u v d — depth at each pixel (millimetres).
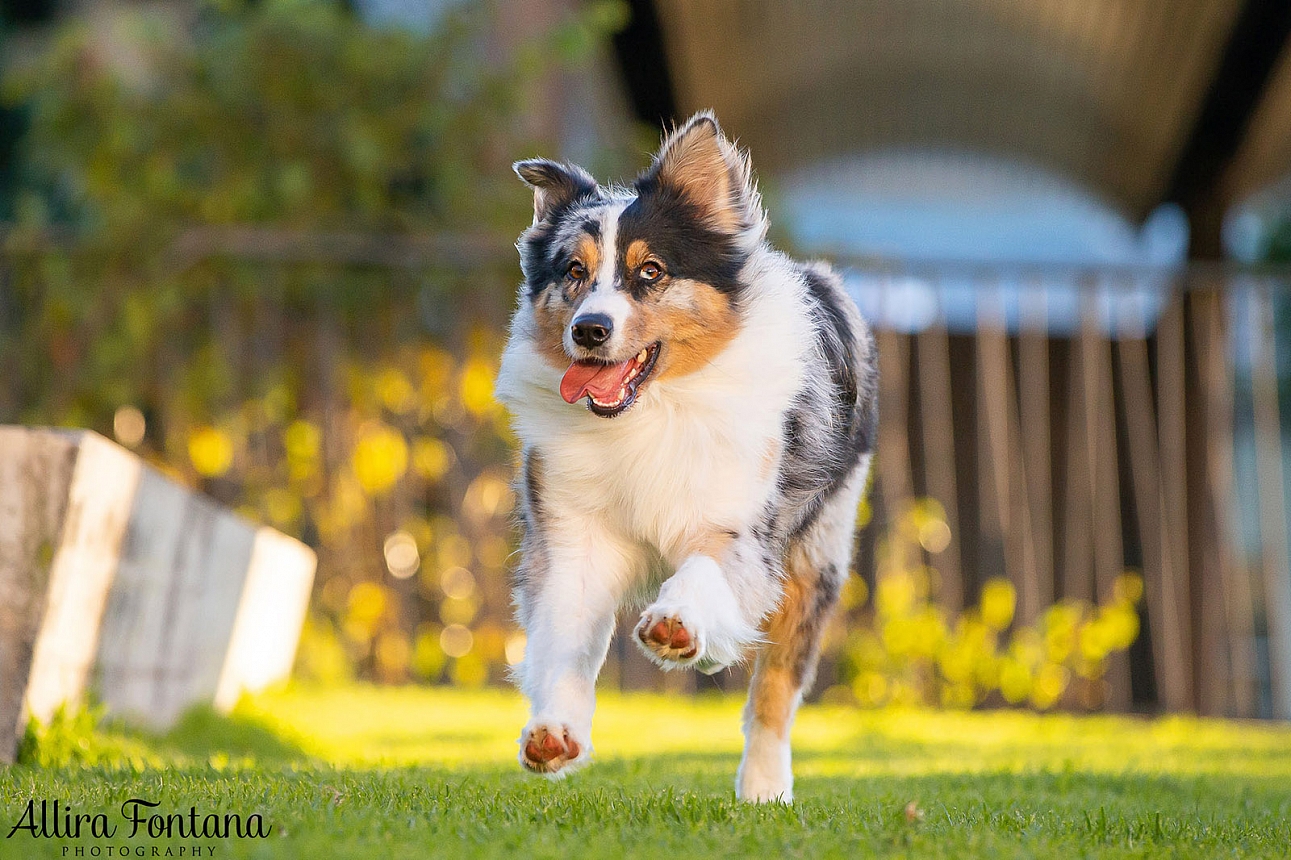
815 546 5660
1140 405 13070
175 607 7152
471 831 3809
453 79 13688
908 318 13078
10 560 5453
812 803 4855
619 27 13125
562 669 4824
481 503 12633
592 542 5152
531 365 5254
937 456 13102
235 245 12344
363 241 12336
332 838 3637
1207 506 13344
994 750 9070
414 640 12883
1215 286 12633
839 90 15508
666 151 5230
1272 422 14469
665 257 5109
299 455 12414
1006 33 13891
